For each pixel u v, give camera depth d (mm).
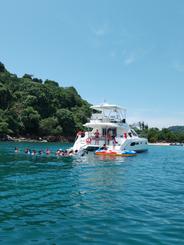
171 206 11000
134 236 7727
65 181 15711
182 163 30016
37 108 89000
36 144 60719
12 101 87250
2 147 44500
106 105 37844
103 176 18047
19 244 6961
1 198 11430
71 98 108750
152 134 138875
